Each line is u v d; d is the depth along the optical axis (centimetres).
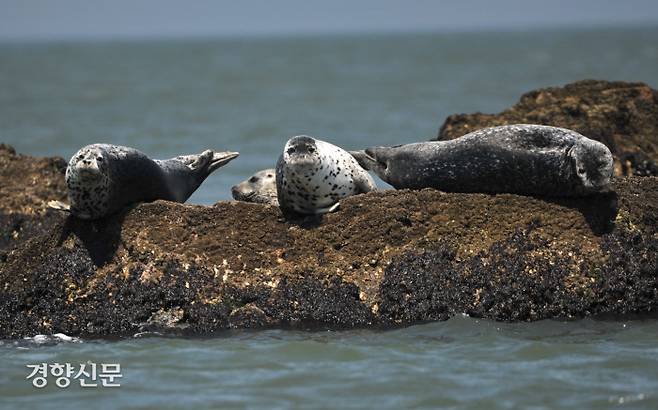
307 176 3238
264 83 17325
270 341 2950
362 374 2677
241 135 8494
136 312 3097
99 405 2503
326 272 3123
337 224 3231
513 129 3384
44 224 4481
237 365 2766
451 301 3080
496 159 3362
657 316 3120
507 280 3102
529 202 3256
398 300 3080
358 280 3119
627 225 3225
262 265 3162
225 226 3241
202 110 11481
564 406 2442
